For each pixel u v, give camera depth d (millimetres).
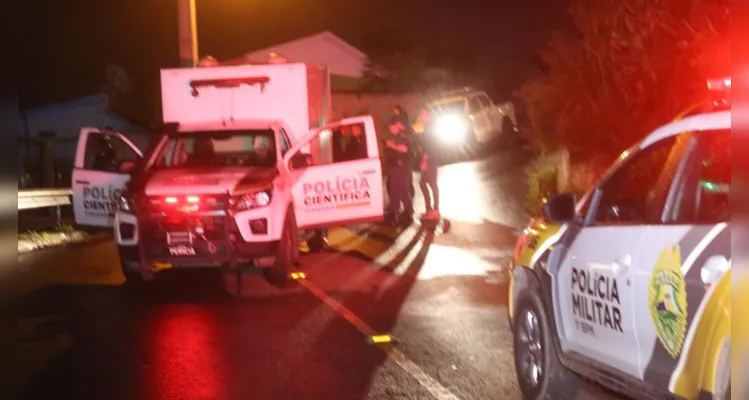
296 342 8391
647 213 5008
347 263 13234
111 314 9688
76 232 17484
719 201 4848
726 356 3908
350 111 38406
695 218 4723
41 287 11352
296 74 13508
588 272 5332
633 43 13945
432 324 9141
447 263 13094
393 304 10164
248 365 7590
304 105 13531
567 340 5727
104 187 12688
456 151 28219
